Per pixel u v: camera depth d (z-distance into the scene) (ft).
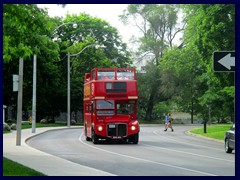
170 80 284.00
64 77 276.21
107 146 111.65
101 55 283.18
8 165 60.34
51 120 287.89
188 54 243.60
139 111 326.03
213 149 106.22
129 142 129.18
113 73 120.26
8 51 71.77
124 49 312.29
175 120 390.01
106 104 119.34
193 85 278.46
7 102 259.80
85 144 117.91
